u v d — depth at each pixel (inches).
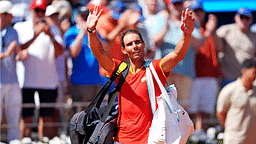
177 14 1055.6
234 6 1460.4
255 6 1473.9
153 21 1060.5
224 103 837.2
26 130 1019.3
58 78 1112.8
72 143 584.4
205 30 1154.0
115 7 1064.8
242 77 826.2
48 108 1029.8
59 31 1080.8
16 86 1025.5
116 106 585.0
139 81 543.5
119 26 1023.6
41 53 1030.4
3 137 1063.6
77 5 1205.1
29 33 1029.2
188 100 1091.3
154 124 530.0
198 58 1114.1
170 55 528.7
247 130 818.8
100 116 583.5
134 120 541.6
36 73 1029.8
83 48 1071.0
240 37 1182.9
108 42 1030.4
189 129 549.6
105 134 547.5
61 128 1141.1
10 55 1010.1
